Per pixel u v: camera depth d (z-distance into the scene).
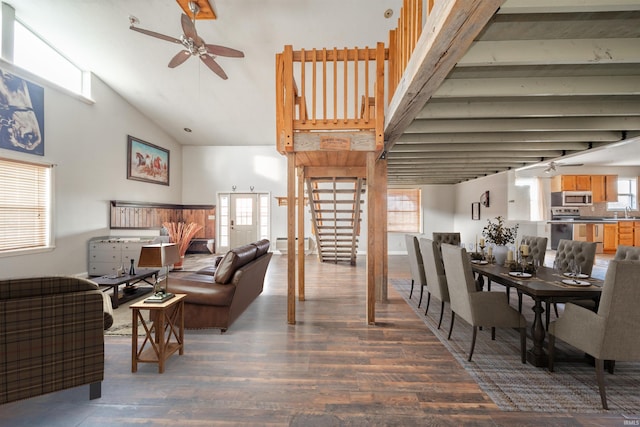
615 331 1.80
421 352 2.55
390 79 3.05
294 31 4.65
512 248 3.42
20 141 4.35
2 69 4.12
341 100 6.22
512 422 1.69
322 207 8.56
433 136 3.79
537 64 2.09
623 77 2.49
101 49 5.16
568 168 7.28
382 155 4.11
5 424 1.67
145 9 4.41
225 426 1.66
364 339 2.81
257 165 8.77
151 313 2.85
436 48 1.63
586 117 3.28
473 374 2.20
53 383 1.75
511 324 2.36
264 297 4.25
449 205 8.69
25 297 1.72
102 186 5.93
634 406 1.82
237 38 4.82
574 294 2.19
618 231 7.02
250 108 6.91
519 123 3.37
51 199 4.85
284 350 2.57
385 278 4.07
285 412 1.77
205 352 2.54
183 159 8.84
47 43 4.96
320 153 3.41
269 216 8.73
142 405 1.83
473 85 2.56
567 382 2.09
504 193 6.14
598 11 1.61
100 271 5.50
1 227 4.19
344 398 1.91
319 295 4.34
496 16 1.77
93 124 5.71
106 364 2.33
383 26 4.51
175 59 4.14
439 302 4.02
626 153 5.63
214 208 8.80
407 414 1.76
